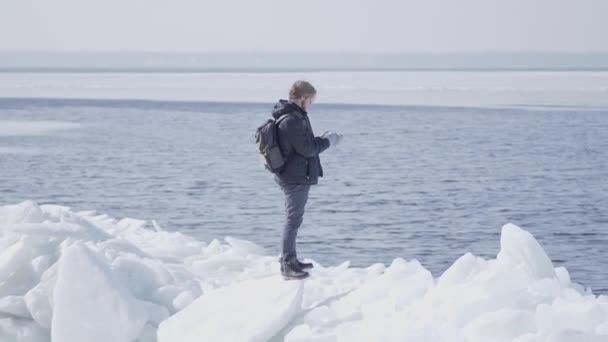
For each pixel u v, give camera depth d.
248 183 24.34
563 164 28.95
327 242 15.91
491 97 74.88
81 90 97.19
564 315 5.69
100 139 37.59
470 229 17.30
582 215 19.11
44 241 7.02
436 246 15.52
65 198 21.27
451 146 34.81
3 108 60.06
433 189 23.14
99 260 6.29
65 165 28.14
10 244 7.11
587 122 46.53
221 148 34.25
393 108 58.94
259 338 5.91
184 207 20.06
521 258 6.98
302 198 7.41
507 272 6.50
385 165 28.62
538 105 61.78
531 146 34.78
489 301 5.96
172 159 30.38
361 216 18.84
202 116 53.09
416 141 36.78
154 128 43.88
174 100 73.56
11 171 26.34
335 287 7.37
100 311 6.08
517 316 5.64
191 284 7.05
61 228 7.36
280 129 7.20
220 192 22.55
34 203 7.82
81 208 19.78
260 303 6.20
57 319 6.05
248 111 58.19
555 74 160.38
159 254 8.62
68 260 6.16
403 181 24.75
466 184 24.12
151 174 26.20
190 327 6.18
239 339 5.89
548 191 22.84
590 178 25.48
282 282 6.38
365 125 44.72
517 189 23.20
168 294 6.78
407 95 80.25
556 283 6.45
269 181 24.77
